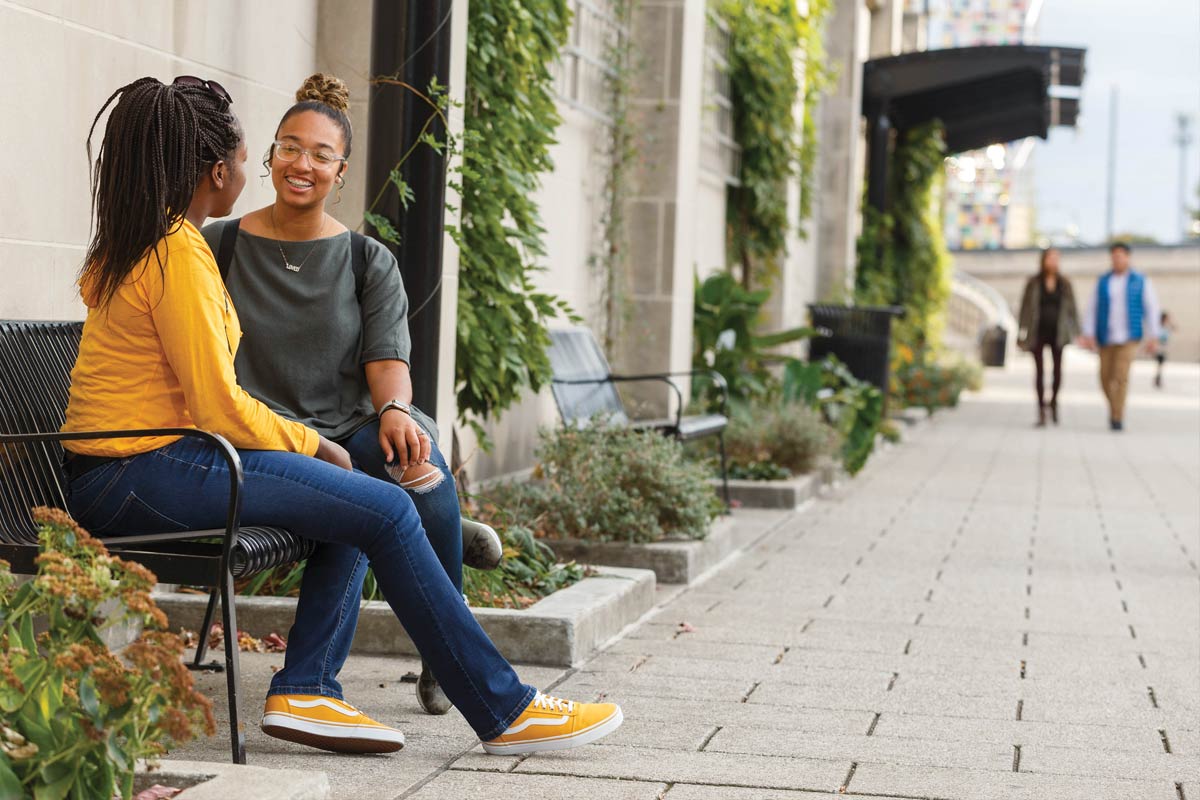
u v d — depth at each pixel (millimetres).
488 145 6215
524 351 6562
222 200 3350
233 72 4996
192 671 4215
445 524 3611
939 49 15953
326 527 3221
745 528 7945
